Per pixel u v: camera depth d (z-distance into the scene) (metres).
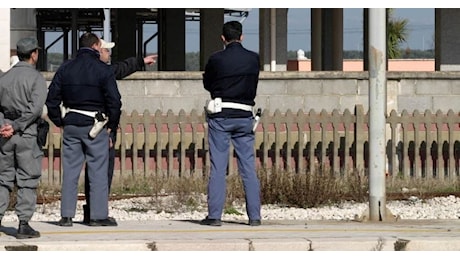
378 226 20.50
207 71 20.05
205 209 25.58
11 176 18.36
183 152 31.97
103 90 19.81
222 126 19.97
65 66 19.91
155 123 32.03
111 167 20.56
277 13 53.50
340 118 32.38
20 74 18.08
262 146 32.41
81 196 28.22
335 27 57.66
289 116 32.31
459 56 45.22
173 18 58.09
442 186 30.98
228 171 31.53
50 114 20.00
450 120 32.72
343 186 28.38
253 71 20.00
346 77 33.09
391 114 32.53
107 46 20.55
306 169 32.38
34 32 46.56
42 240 17.95
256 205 20.41
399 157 32.81
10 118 18.17
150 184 29.95
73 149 20.02
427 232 19.38
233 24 20.03
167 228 19.97
